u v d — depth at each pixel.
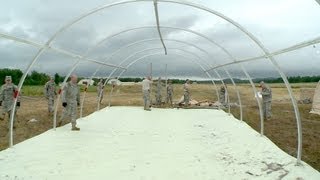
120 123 13.23
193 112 17.80
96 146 8.97
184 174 6.58
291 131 12.61
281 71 7.71
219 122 13.81
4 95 11.73
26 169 6.82
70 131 11.12
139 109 19.17
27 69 8.66
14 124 13.14
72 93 11.16
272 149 8.70
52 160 7.50
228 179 6.31
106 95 37.06
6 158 7.62
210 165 7.23
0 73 35.25
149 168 6.97
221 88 21.73
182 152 8.41
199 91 43.31
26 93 33.34
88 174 6.53
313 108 18.95
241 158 7.82
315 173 6.68
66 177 6.34
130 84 54.22
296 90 42.25
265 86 15.55
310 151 9.43
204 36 12.41
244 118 16.45
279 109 20.94
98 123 13.10
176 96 35.72
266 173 6.68
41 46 8.38
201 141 9.80
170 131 11.51
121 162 7.41
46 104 22.78
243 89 47.59
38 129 12.34
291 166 7.14
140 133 11.03
